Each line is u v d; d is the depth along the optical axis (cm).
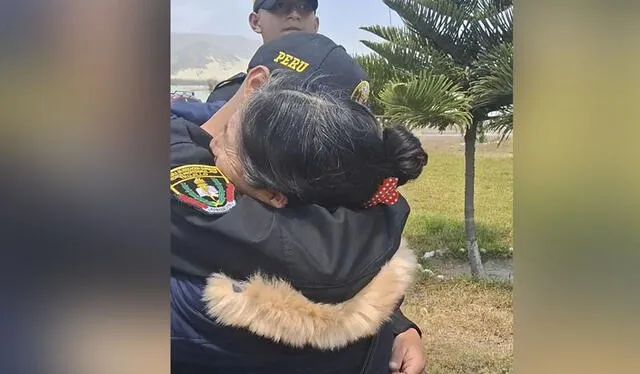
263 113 86
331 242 86
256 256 83
